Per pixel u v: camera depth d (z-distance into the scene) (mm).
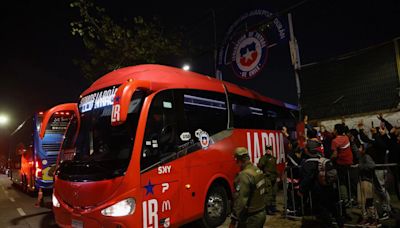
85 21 12266
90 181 5320
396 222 6012
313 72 11031
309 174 5922
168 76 6566
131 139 5469
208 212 6809
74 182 5523
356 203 7566
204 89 7355
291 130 11336
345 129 7367
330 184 5773
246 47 12086
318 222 6730
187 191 6211
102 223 5094
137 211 5203
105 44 13078
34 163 11281
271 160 7945
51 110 6547
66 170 5871
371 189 6160
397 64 9125
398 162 7375
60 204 5781
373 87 9633
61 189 5828
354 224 6293
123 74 6344
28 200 12039
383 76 9430
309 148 6148
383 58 9461
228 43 12930
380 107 9445
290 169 7480
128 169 5238
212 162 6980
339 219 5801
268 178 7832
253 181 4215
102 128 5883
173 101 6359
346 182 6977
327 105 10633
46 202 11406
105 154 5570
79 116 6477
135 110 5715
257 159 8742
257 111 9422
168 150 5969
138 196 5254
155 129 5809
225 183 7430
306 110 11086
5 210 10023
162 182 5695
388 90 9297
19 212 9609
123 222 5055
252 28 11641
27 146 13008
